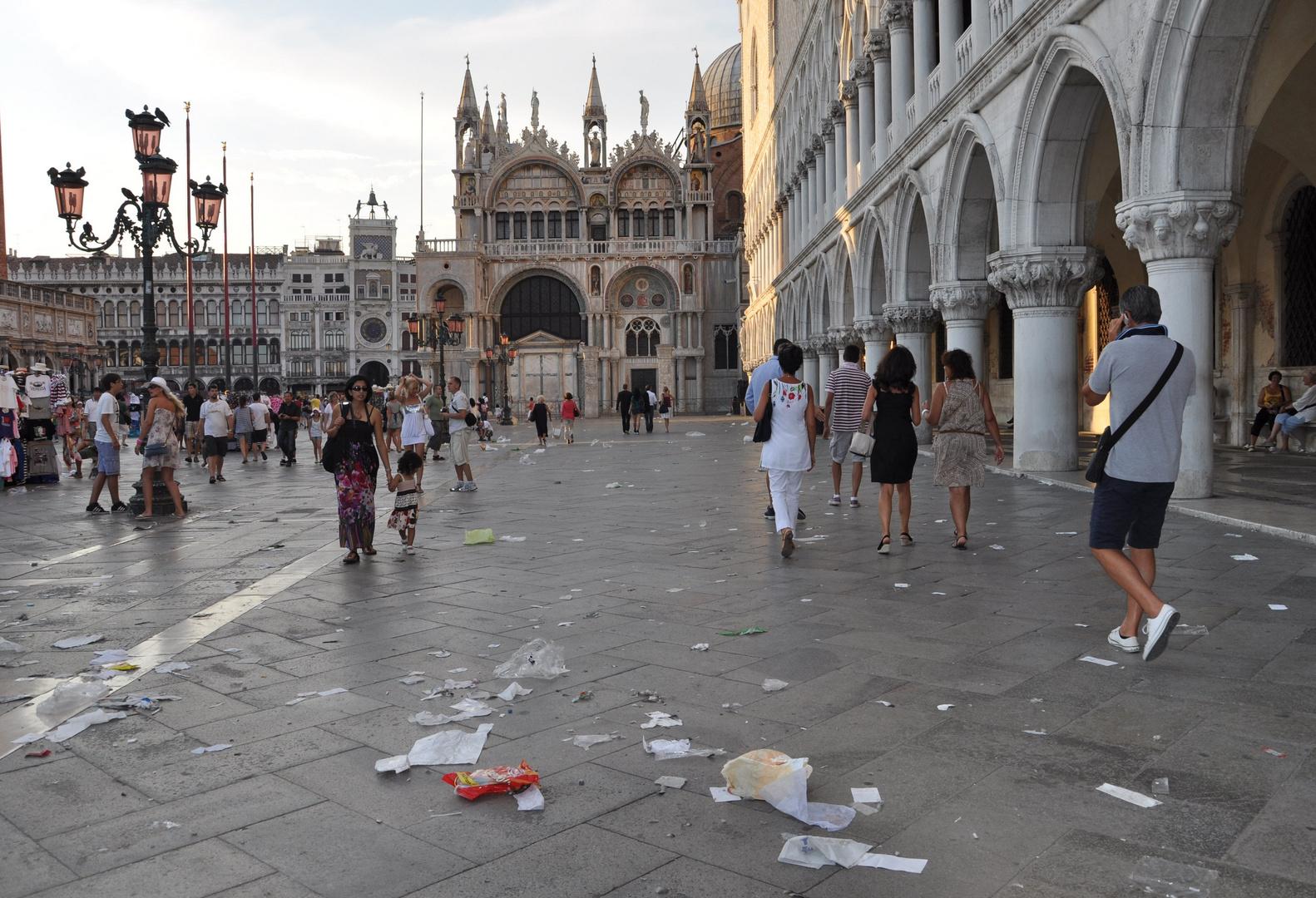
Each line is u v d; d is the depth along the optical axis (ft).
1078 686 16.40
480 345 226.58
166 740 14.89
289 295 343.05
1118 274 75.82
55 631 22.43
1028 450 49.26
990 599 23.09
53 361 206.49
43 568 31.27
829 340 109.70
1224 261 64.34
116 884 10.47
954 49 57.93
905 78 70.69
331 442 30.96
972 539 31.65
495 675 17.95
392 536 37.24
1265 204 60.49
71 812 12.35
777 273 155.53
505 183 234.79
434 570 29.22
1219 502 34.63
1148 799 11.95
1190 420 35.58
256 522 42.73
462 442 54.44
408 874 10.61
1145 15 33.94
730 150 268.00
